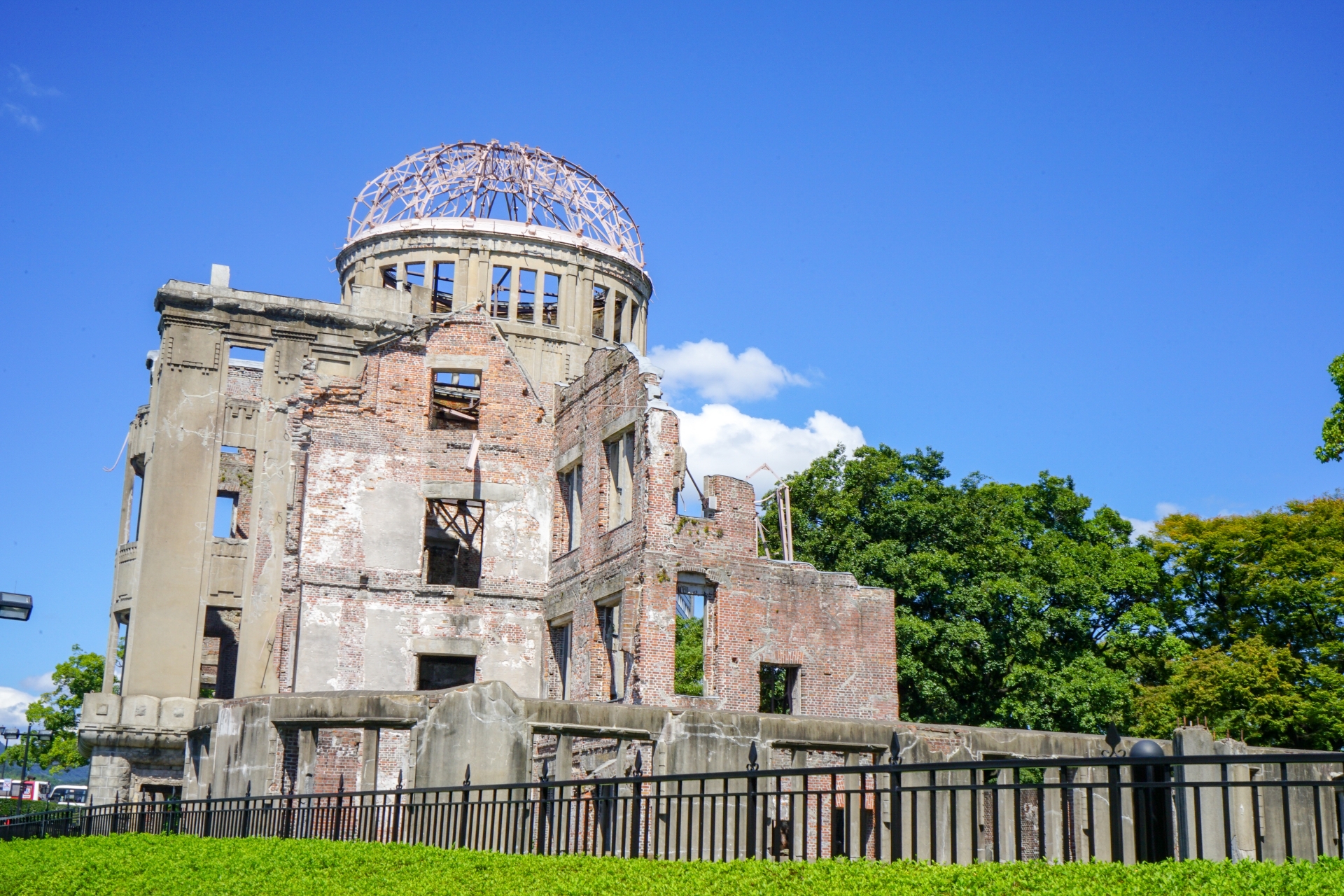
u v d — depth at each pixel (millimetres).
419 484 38094
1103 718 41438
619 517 35000
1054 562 43219
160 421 43625
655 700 31250
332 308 46250
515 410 39031
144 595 42281
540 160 57062
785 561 35125
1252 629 44344
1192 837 21938
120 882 16500
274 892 14602
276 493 42156
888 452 46812
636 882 12188
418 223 53906
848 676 34219
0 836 29906
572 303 54688
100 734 40844
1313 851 22766
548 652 37438
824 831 26797
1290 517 45562
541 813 15789
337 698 26688
